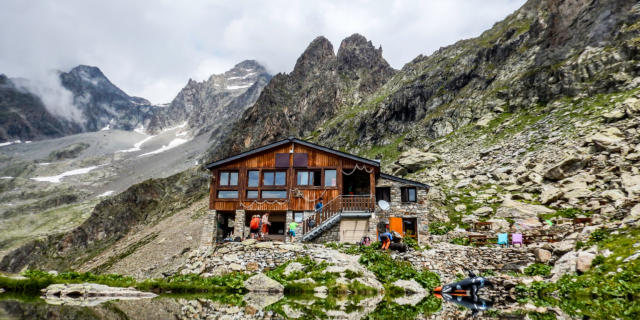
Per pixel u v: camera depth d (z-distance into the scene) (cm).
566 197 3419
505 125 7138
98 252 11656
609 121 4606
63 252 12450
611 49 6881
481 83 10194
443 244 2764
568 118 5666
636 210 2270
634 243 1786
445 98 11469
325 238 3125
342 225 3153
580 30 8381
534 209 3422
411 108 12200
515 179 4462
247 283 2002
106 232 12762
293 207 3338
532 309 1391
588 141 4184
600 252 1858
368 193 3569
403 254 2519
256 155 3488
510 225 3247
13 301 1317
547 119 6141
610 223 2283
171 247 7662
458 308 1437
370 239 3105
